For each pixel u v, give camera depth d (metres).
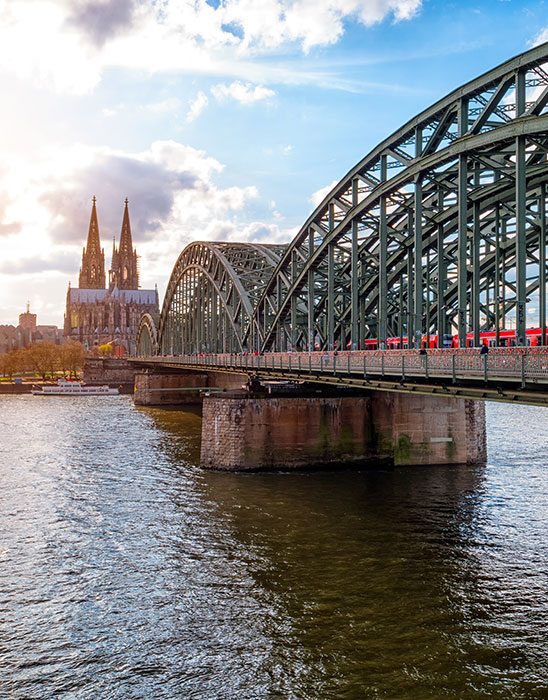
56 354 199.88
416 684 19.09
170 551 30.52
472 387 26.97
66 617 23.89
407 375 31.11
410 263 51.19
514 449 55.84
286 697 18.64
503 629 22.36
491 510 36.16
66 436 70.88
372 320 66.31
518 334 30.31
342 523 34.28
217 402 49.03
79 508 38.28
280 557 29.44
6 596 25.72
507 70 32.94
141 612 24.20
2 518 36.34
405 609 23.95
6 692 19.12
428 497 39.22
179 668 20.31
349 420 48.88
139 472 48.78
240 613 23.94
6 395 150.25
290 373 48.12
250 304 77.81
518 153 31.69
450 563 28.28
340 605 24.41
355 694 18.66
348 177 50.59
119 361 187.75
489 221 50.16
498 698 18.33
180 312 126.69
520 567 27.69
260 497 40.03
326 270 68.31
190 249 110.19
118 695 18.95
